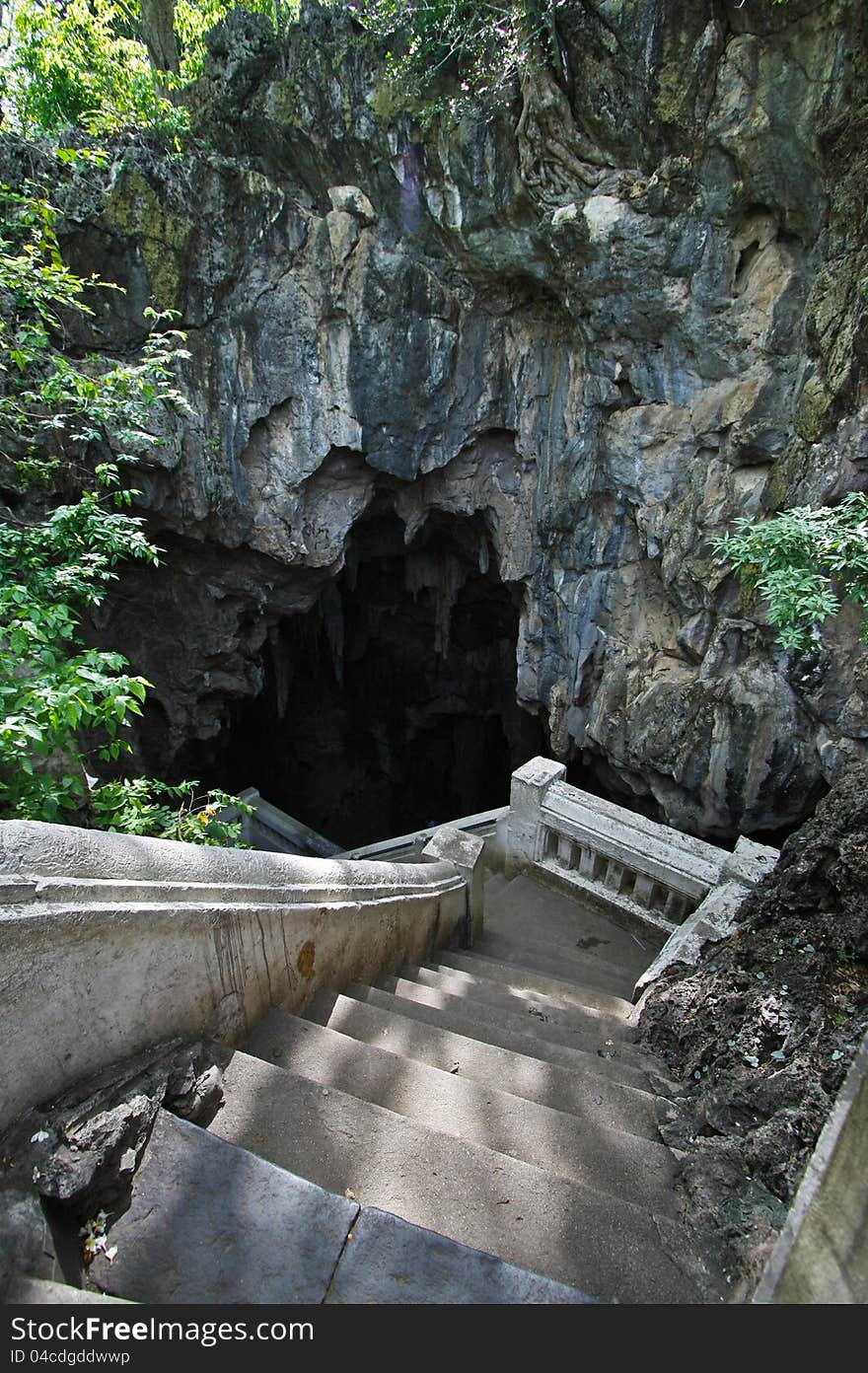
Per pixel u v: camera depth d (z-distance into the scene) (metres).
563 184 7.51
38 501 8.64
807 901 3.13
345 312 8.88
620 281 7.71
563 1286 1.43
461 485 10.58
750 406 7.50
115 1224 1.51
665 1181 1.99
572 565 9.95
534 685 11.23
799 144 6.30
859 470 6.41
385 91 7.67
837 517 4.48
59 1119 1.57
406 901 3.76
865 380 6.19
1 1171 1.45
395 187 8.31
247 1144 1.84
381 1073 2.29
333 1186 1.76
